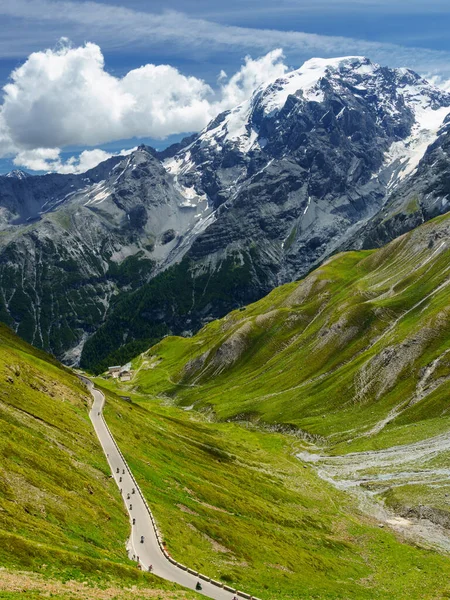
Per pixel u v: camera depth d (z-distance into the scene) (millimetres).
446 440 175125
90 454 103438
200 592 64875
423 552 110938
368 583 93688
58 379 149625
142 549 74562
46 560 54125
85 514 74562
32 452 83188
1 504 62219
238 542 91875
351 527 125625
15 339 197000
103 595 50469
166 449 140500
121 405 169375
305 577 88000
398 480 154375
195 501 105250
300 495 146125
